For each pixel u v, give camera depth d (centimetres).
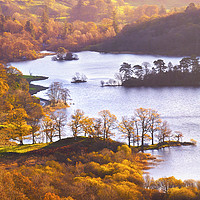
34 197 5378
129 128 12531
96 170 8138
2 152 9756
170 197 6594
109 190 6128
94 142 11506
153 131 13150
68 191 6041
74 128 12100
